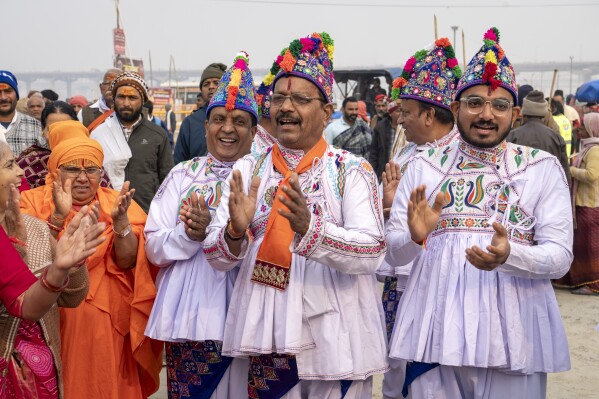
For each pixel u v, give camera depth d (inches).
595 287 338.3
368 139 447.2
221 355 150.4
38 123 282.0
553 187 141.0
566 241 139.2
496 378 139.8
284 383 139.3
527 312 139.9
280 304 134.5
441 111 179.8
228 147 157.8
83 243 111.0
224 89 157.8
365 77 726.5
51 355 128.1
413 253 138.5
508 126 142.0
